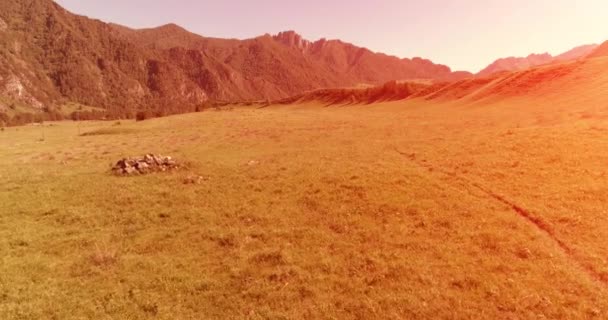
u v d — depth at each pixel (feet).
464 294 40.55
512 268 44.96
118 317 39.19
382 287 42.78
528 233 53.83
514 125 156.46
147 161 110.22
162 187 88.74
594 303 37.50
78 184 94.17
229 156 138.10
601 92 183.11
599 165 76.79
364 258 49.73
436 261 48.01
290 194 80.02
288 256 51.11
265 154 137.28
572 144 94.89
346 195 76.64
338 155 122.62
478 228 56.80
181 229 63.36
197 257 52.70
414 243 53.36
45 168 125.29
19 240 60.03
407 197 72.28
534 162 85.92
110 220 68.59
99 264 51.26
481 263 46.80
